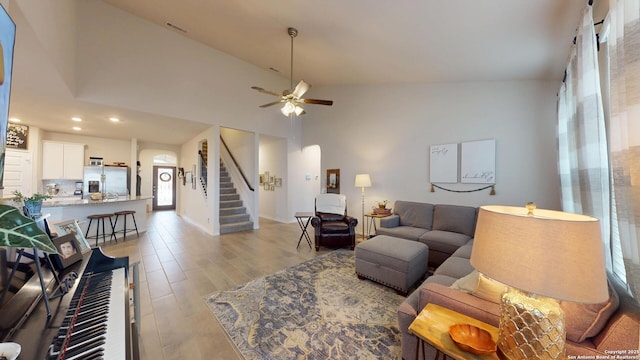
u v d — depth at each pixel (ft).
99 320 2.94
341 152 18.26
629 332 2.92
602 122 5.85
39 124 15.80
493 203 12.26
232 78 17.28
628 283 3.85
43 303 3.03
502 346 3.07
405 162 15.19
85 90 11.44
